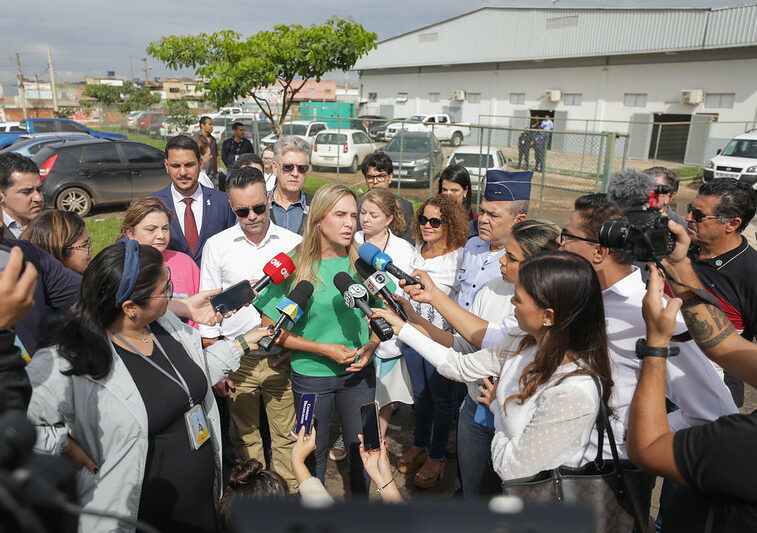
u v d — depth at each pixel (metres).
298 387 2.82
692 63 21.55
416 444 3.60
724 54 20.62
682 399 1.99
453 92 30.47
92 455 1.88
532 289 1.65
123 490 1.88
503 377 1.93
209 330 3.11
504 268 2.41
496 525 0.62
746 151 15.05
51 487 0.75
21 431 0.76
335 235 2.65
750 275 2.92
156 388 1.95
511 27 26.81
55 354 1.81
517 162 12.52
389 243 3.58
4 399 0.83
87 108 38.62
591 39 23.97
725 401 1.96
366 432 2.10
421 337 2.33
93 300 1.82
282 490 2.03
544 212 11.57
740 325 3.00
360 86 36.59
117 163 11.20
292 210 4.31
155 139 25.70
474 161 12.16
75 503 0.85
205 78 10.70
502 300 2.68
